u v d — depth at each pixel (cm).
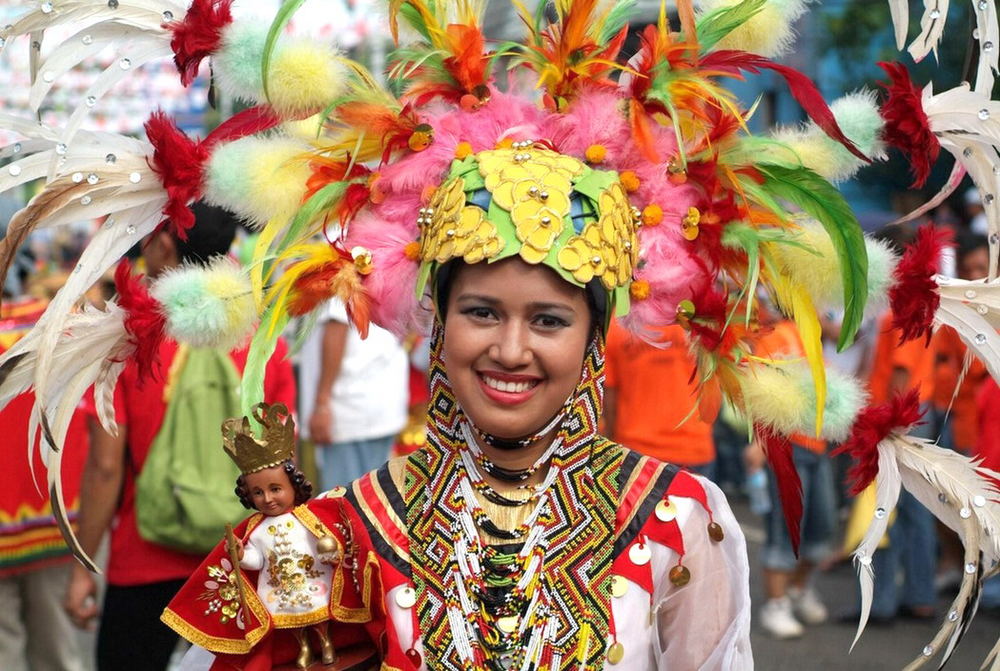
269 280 234
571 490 223
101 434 418
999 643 238
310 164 231
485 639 217
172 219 230
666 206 229
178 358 418
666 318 233
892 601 687
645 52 227
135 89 945
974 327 236
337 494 229
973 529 233
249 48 226
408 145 230
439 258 212
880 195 1080
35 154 227
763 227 231
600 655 218
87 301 229
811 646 650
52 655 496
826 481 668
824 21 1030
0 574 478
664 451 582
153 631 430
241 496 224
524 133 225
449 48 231
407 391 624
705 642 226
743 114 239
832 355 663
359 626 226
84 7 227
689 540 225
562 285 209
